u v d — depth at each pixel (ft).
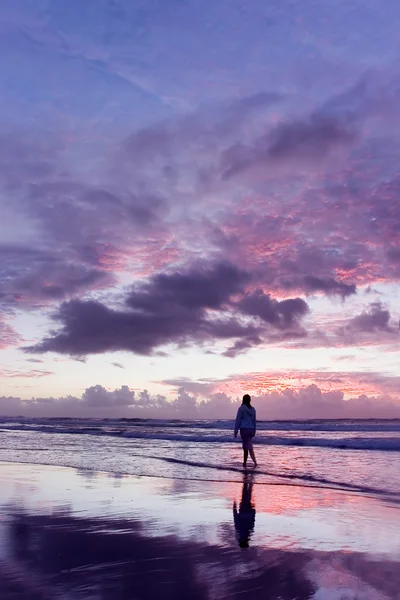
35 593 14.46
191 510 26.43
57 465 46.65
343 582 15.42
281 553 18.56
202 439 82.94
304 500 29.04
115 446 69.56
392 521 23.57
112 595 14.34
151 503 28.25
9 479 37.60
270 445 69.92
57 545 19.65
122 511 26.17
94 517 24.80
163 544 19.79
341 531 21.79
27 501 28.91
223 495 30.83
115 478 38.11
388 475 38.93
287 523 23.36
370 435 99.86
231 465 46.37
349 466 44.83
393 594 14.35
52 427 138.10
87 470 42.98
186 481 36.63
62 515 25.20
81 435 98.58
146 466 45.75
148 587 14.98
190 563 17.39
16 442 77.97
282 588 14.92
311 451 60.08
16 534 21.38
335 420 216.54
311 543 19.92
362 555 18.20
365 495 30.58
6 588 14.89
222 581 15.60
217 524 23.30
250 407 46.39
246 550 19.02
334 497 29.96
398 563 17.22
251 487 33.81
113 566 17.10
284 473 40.47
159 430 121.29
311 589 14.83
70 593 14.46
